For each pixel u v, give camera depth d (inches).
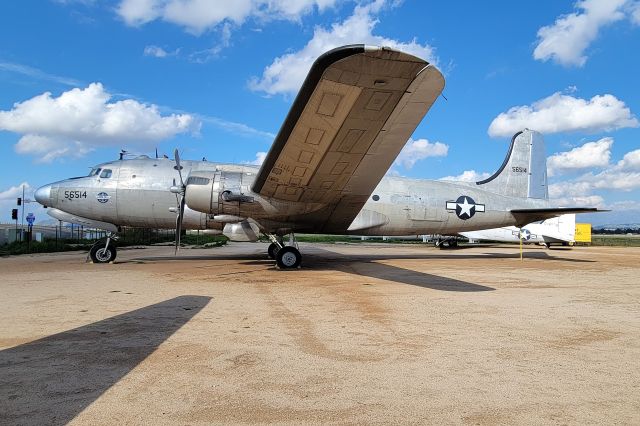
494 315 227.6
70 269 460.8
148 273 421.1
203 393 118.2
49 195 506.6
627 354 157.8
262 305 252.2
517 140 658.2
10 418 101.0
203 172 453.4
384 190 561.3
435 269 480.4
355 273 429.4
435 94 301.4
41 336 176.4
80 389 119.6
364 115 324.5
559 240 1144.2
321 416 104.4
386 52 256.2
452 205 588.1
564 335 185.5
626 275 431.2
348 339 177.5
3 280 362.9
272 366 142.1
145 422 100.0
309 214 468.1
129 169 510.0
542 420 103.0
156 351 156.5
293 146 362.6
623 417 104.7
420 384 126.8
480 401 114.3
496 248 1149.1
